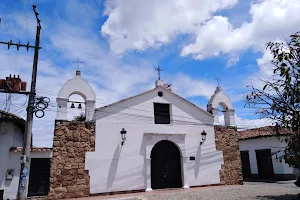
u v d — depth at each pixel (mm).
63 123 12914
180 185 15078
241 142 22688
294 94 5992
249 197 11070
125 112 14445
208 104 17672
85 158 12914
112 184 13148
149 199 11133
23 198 9938
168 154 15305
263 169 20438
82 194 12430
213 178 15875
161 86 15953
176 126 15656
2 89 11672
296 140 6254
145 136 14586
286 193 11984
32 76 11383
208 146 16250
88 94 13930
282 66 6008
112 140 13734
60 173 12266
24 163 10188
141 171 14016
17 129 13297
